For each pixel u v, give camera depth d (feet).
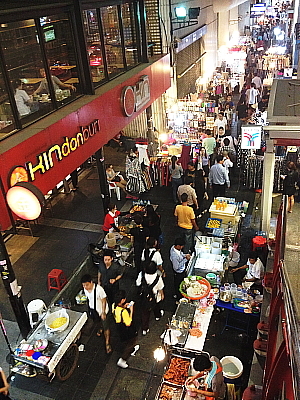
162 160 43.78
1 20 23.04
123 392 21.38
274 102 26.91
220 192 37.86
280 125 24.26
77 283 28.32
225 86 64.85
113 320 26.32
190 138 47.55
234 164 44.47
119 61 39.14
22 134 24.44
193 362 17.92
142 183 42.75
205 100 54.75
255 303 22.90
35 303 24.84
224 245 29.37
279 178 37.09
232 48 72.28
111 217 31.83
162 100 52.01
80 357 23.68
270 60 80.18
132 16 41.14
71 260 32.04
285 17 119.85
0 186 21.43
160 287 24.25
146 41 43.09
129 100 37.47
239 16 103.40
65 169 27.76
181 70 54.95
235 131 53.72
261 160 39.60
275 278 16.49
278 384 10.28
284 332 9.96
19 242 35.04
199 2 60.70
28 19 25.48
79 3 29.91
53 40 28.68
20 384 22.11
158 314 25.75
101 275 25.39
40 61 27.25
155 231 30.76
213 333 24.41
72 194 43.06
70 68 31.24
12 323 26.00
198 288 23.90
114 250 29.96
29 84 26.32
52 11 27.71
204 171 42.01
